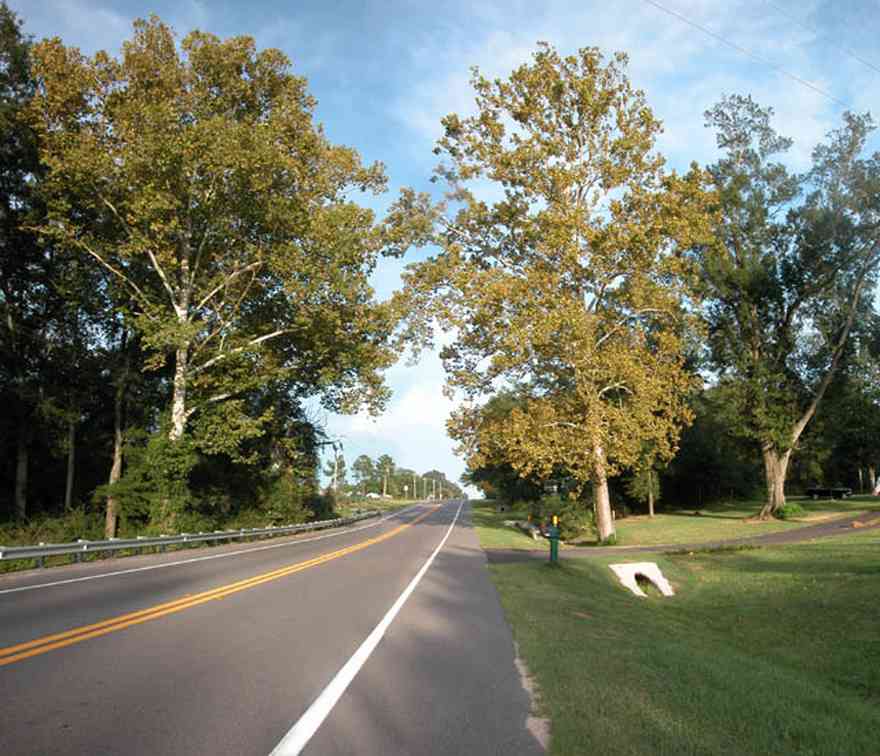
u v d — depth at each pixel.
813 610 14.80
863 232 39.06
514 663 7.78
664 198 29.30
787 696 7.04
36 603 11.41
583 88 29.78
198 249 30.98
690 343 40.78
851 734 5.82
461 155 32.41
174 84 27.91
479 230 32.88
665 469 57.19
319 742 5.00
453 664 7.66
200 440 29.98
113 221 29.58
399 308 33.06
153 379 35.81
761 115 40.97
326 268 29.19
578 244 29.30
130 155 25.56
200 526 29.67
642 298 30.67
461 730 5.35
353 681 6.73
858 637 12.34
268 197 28.55
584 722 5.47
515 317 28.98
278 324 34.06
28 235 30.70
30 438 31.36
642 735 5.18
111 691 6.21
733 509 55.97
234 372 30.98
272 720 5.48
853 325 41.91
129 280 29.12
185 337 27.11
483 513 76.25
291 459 42.69
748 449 48.28
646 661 7.89
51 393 32.34
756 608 15.88
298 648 8.22
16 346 30.97
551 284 29.19
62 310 33.22
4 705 5.75
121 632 8.91
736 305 41.62
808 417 41.44
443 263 32.06
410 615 10.91
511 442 30.69
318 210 29.98
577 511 41.47
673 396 31.75
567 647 8.67
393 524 51.94
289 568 17.91
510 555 25.92
